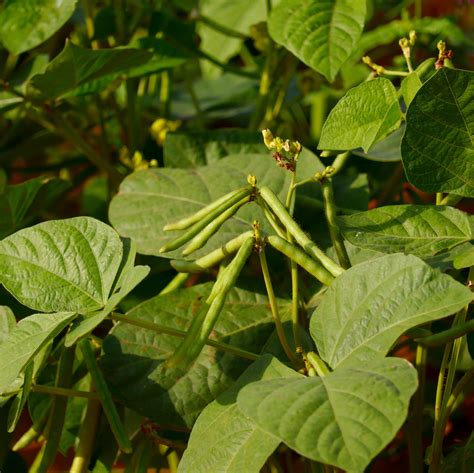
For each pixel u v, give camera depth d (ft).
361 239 3.53
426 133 3.50
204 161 4.50
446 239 3.53
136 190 4.14
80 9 5.42
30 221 5.02
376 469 4.28
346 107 3.60
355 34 4.08
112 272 3.57
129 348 3.78
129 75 4.66
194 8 5.37
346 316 3.39
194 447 3.39
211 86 6.08
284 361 3.76
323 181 3.73
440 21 5.15
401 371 3.15
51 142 5.26
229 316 3.85
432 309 3.29
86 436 3.91
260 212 4.02
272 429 3.09
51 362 4.08
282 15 4.13
